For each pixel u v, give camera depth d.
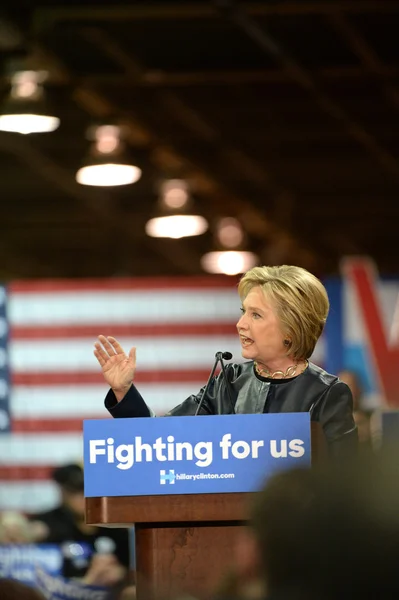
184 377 18.69
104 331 18.66
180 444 4.93
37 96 21.52
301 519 2.29
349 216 39.69
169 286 18.75
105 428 4.95
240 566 2.52
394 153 30.33
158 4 18.75
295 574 2.27
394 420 7.04
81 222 41.59
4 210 39.09
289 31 21.02
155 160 32.22
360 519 2.27
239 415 4.94
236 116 27.91
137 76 22.22
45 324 18.59
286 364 5.59
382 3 18.69
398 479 2.32
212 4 18.55
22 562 14.46
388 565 2.25
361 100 25.61
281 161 31.86
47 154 31.72
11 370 18.50
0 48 21.17
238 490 4.91
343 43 21.23
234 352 18.70
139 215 39.16
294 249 44.25
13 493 18.28
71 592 13.84
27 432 18.39
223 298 18.72
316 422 5.05
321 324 5.58
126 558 14.55
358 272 19.08
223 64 21.81
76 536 14.52
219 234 41.62
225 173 33.50
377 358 18.92
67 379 18.52
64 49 22.19
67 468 14.70
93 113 26.88
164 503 4.93
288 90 26.11
